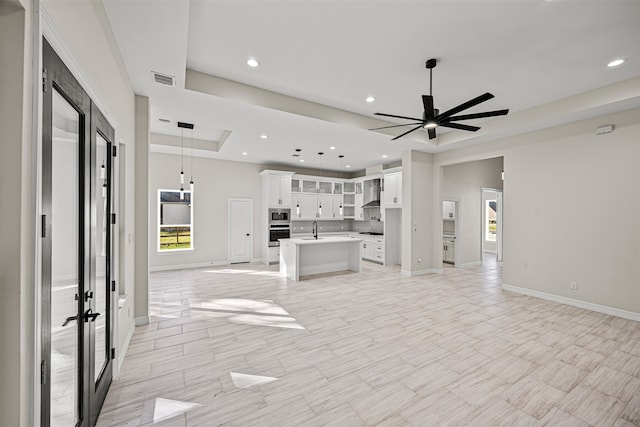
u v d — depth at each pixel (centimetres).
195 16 230
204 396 207
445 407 197
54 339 128
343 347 285
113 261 223
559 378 232
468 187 745
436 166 646
